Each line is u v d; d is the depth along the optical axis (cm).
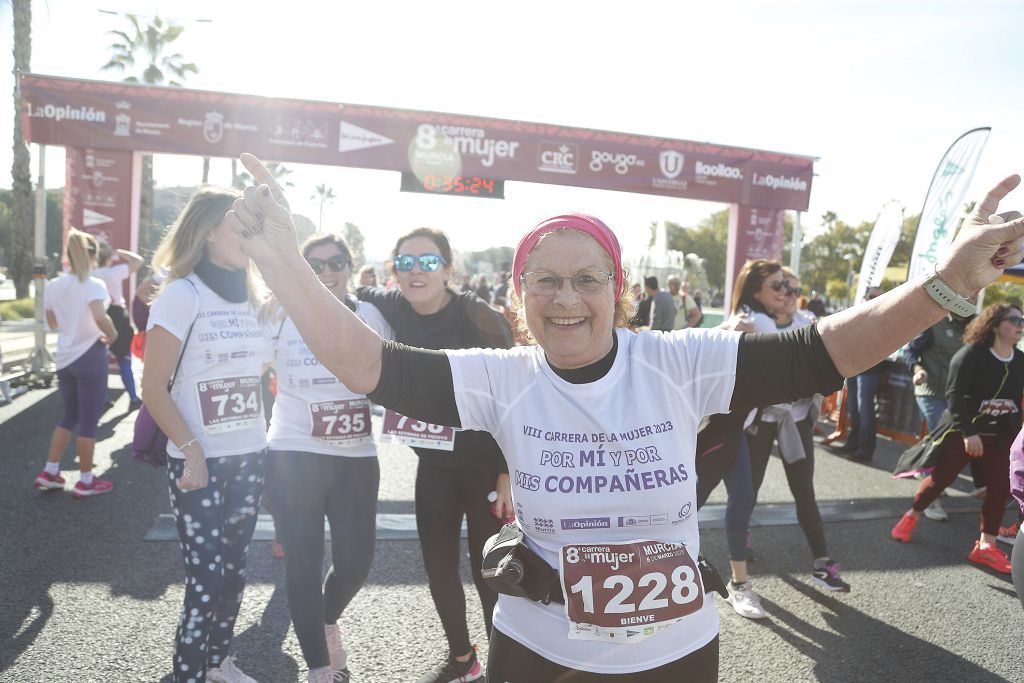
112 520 445
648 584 136
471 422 145
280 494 256
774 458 711
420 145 1114
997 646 330
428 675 271
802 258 5512
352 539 262
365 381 138
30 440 638
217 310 236
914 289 116
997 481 434
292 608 249
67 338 483
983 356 446
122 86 1017
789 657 316
